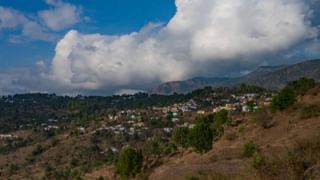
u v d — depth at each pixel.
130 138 197.12
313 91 93.19
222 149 73.00
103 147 181.62
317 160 15.30
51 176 135.50
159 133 199.50
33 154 186.25
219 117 101.50
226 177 18.42
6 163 177.50
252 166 16.08
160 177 58.53
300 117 78.19
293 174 14.81
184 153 90.62
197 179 21.83
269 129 78.81
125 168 76.75
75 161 152.62
